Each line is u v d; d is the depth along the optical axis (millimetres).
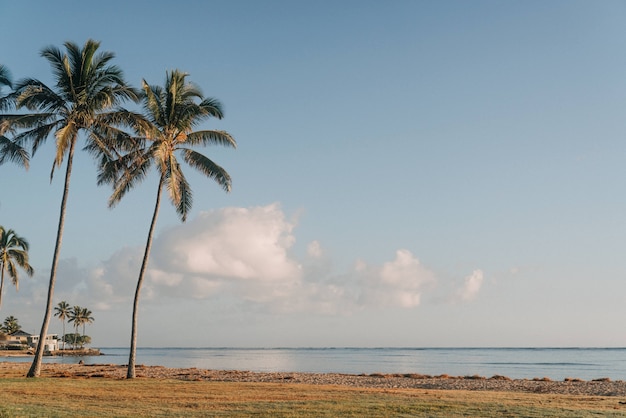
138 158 34469
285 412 18422
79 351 183625
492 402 21828
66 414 17391
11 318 188875
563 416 17703
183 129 35062
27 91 31547
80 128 33344
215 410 18938
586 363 132625
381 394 25359
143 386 28547
